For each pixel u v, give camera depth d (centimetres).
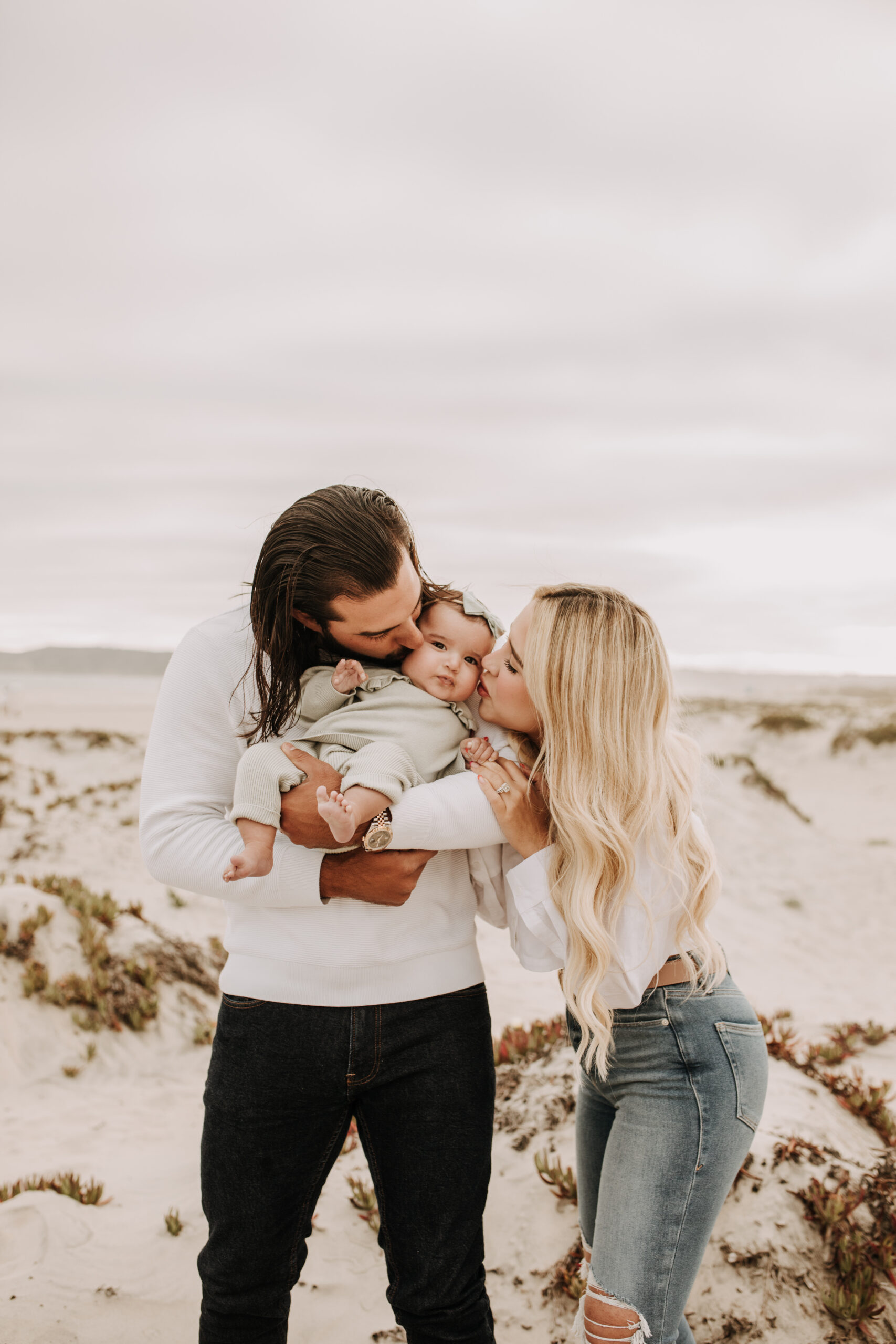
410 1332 197
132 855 1018
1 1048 539
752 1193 312
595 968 198
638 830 204
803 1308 285
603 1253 193
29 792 1378
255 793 186
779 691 6153
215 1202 192
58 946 607
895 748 1714
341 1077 190
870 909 991
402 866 188
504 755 225
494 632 231
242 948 197
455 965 204
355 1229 342
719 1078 203
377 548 190
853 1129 362
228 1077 192
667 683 212
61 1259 313
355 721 209
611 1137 209
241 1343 194
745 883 1088
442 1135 194
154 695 6525
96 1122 476
